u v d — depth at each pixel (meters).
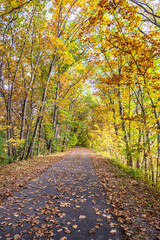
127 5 5.10
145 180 7.62
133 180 7.30
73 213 3.93
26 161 12.05
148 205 4.45
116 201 4.61
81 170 9.46
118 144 10.27
